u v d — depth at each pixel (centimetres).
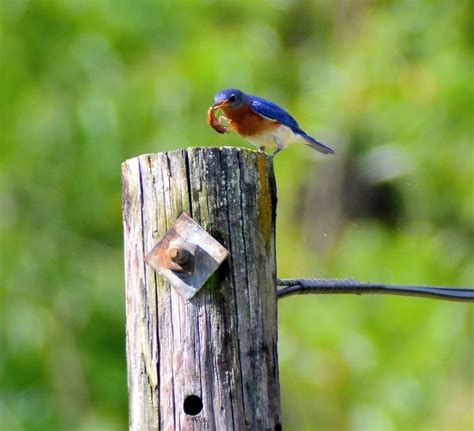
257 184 636
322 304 1457
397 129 1557
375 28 1658
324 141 1588
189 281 621
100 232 1570
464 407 1407
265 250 636
